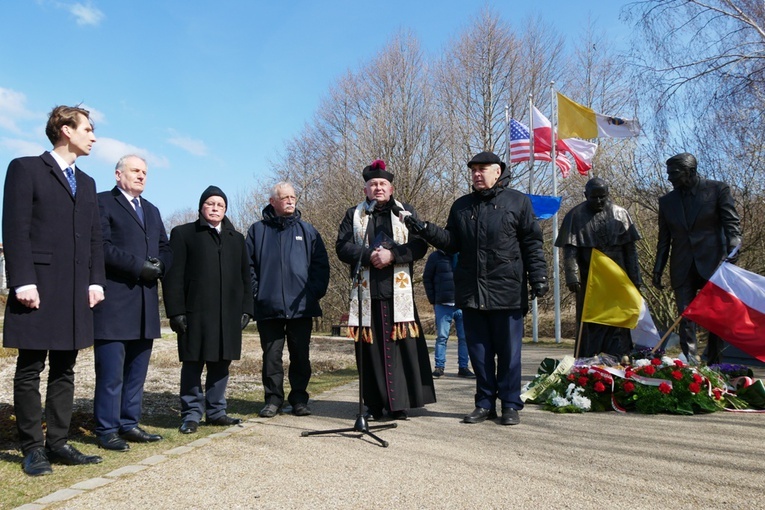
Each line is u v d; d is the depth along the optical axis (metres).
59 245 3.71
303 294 5.53
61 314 3.67
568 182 24.45
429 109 26.14
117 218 4.43
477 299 5.01
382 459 3.85
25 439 3.64
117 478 3.47
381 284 5.28
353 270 5.32
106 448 4.15
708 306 5.68
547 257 24.42
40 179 3.70
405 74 26.19
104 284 3.97
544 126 16.47
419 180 25.44
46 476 3.51
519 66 30.83
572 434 4.46
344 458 3.88
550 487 3.23
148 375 8.35
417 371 5.27
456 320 8.93
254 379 8.09
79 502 3.08
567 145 16.14
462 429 4.75
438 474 3.50
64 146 3.87
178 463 3.79
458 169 29.39
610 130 14.75
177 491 3.25
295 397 5.54
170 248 4.82
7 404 5.67
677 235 6.38
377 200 5.31
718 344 6.42
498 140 30.86
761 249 15.05
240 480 3.43
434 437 4.46
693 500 2.99
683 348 6.38
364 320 5.25
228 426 4.96
